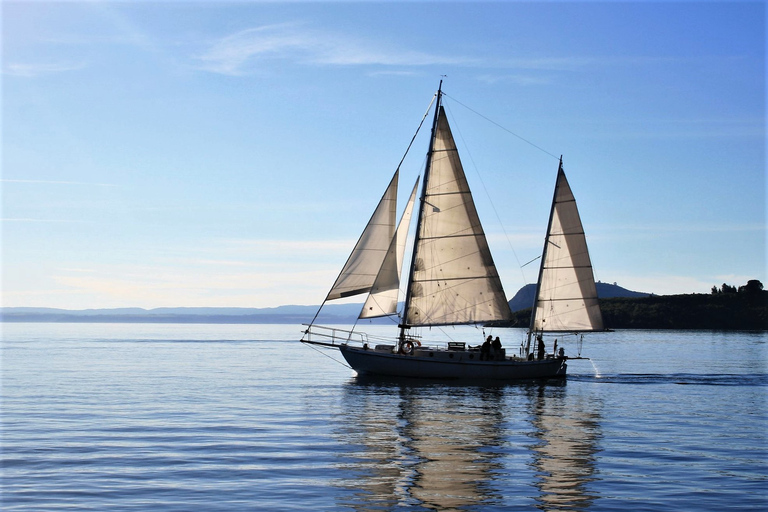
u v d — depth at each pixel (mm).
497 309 54562
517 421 34625
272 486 21438
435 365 51875
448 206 54281
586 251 57062
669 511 19203
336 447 27484
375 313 52094
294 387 50688
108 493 20656
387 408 39219
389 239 52031
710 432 31844
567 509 19344
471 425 33219
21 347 117375
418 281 53812
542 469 23844
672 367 74375
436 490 21062
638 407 40656
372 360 52281
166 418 35125
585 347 122000
